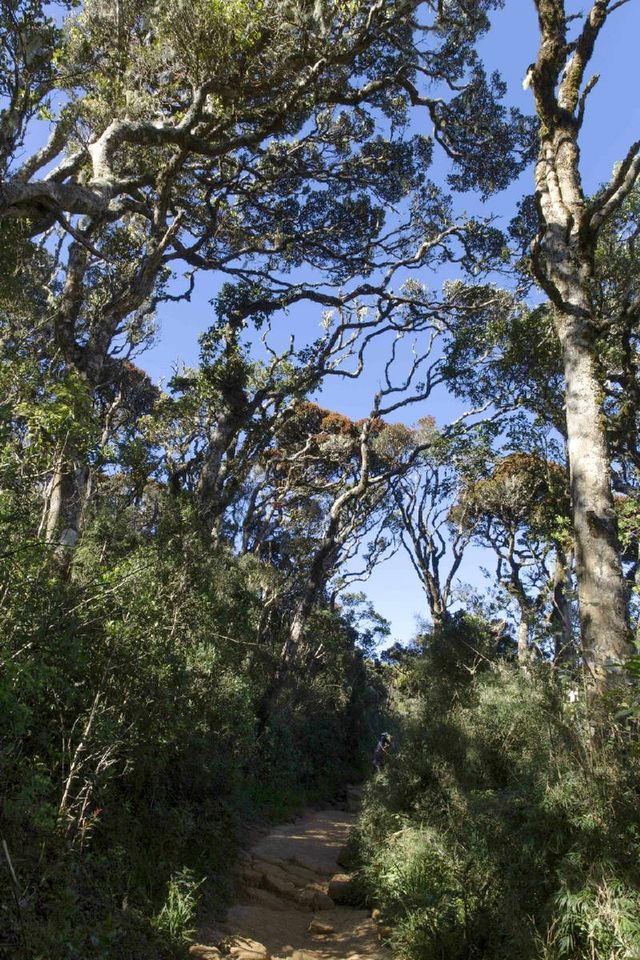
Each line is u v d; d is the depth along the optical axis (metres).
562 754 4.74
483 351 17.41
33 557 5.68
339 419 30.70
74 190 8.90
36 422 6.46
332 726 24.45
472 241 19.14
